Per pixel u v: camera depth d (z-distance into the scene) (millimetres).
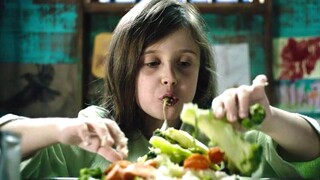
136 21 925
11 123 769
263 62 2516
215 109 604
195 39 942
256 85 658
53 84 2533
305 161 814
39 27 2551
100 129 659
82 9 2471
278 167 778
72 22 2537
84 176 596
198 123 603
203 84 1047
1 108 2527
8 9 2549
